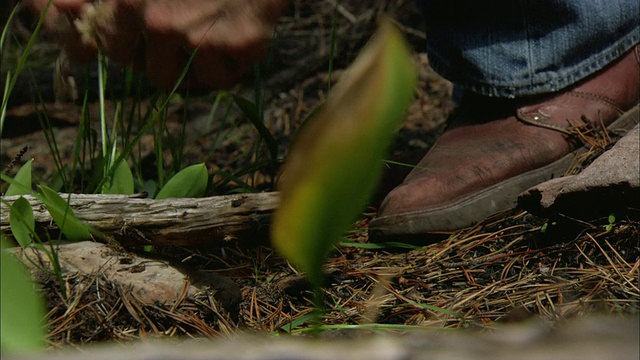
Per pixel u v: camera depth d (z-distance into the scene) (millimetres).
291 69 2014
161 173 1260
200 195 1145
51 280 1012
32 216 1034
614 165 1114
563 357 397
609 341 410
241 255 1188
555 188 1138
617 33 1265
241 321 1051
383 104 447
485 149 1251
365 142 468
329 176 489
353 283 1132
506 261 1135
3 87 1903
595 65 1268
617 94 1279
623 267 1069
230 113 1871
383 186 1307
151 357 454
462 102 1329
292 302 1100
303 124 1057
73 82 1260
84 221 1057
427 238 1214
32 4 1097
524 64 1259
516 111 1273
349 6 2273
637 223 1104
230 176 1284
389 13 2152
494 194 1228
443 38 1301
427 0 1301
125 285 1020
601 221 1130
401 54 435
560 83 1264
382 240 1217
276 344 454
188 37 1018
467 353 419
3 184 1480
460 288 1104
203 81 1048
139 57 1077
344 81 460
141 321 1000
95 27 1056
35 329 570
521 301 1044
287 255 539
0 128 1093
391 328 996
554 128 1258
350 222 518
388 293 1104
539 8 1239
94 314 996
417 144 1578
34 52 2066
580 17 1240
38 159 1749
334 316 1063
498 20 1259
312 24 2215
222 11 1008
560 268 1099
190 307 1020
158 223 1057
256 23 1009
